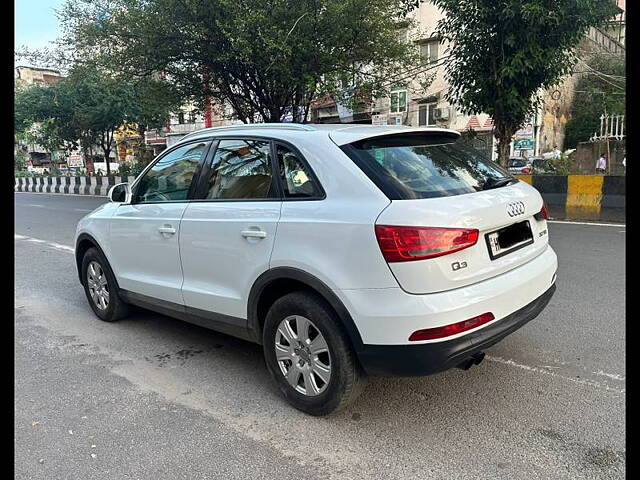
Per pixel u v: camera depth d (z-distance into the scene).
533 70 10.17
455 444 2.70
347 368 2.82
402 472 2.48
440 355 2.53
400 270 2.51
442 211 2.57
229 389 3.46
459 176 3.02
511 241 2.97
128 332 4.68
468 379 3.44
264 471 2.54
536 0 9.33
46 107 26.92
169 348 4.27
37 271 7.34
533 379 3.40
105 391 3.48
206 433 2.91
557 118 29.02
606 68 28.17
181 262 3.80
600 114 28.11
